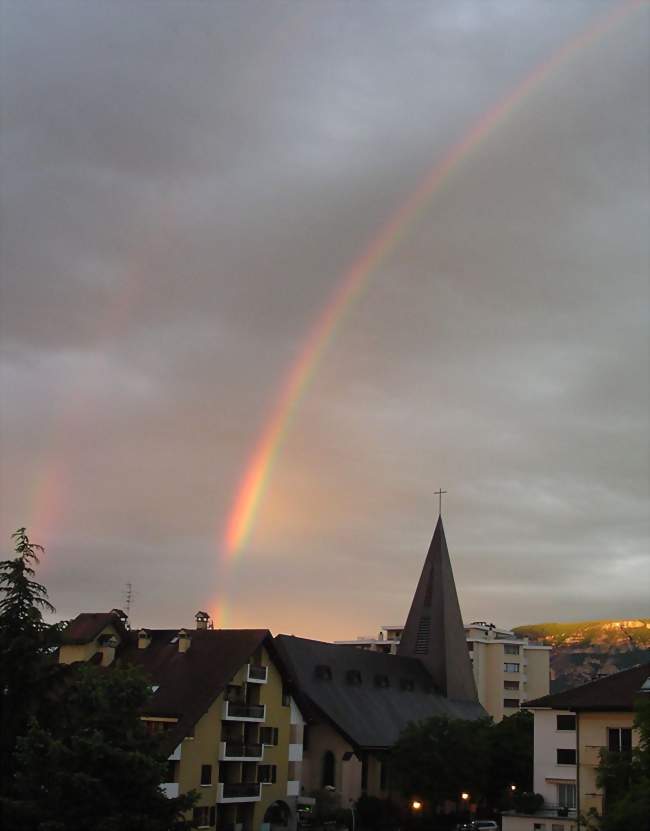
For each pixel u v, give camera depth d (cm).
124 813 4806
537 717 8162
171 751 7150
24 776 4931
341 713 10494
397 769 9644
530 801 7975
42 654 5612
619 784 5009
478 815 10075
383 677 12375
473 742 9594
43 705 5475
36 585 5666
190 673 8144
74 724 5156
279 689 8756
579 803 6962
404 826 9675
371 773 10244
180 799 5075
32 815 4769
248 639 8444
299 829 8956
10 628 5538
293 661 10838
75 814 4769
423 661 14412
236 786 7925
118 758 4869
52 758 4859
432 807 9825
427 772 9431
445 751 9512
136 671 5366
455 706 13775
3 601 5584
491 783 9969
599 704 7050
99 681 5234
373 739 10350
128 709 5159
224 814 8012
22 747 4947
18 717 5419
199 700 7725
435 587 14875
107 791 4812
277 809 8631
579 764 7044
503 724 10362
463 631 14912
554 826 7362
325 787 9731
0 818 4803
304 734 10194
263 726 8506
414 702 12575
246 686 8381
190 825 5128
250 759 8138
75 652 8644
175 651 8531
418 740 9562
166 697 7850
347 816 9175
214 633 8644
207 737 7775
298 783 8975
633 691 7119
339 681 11388
